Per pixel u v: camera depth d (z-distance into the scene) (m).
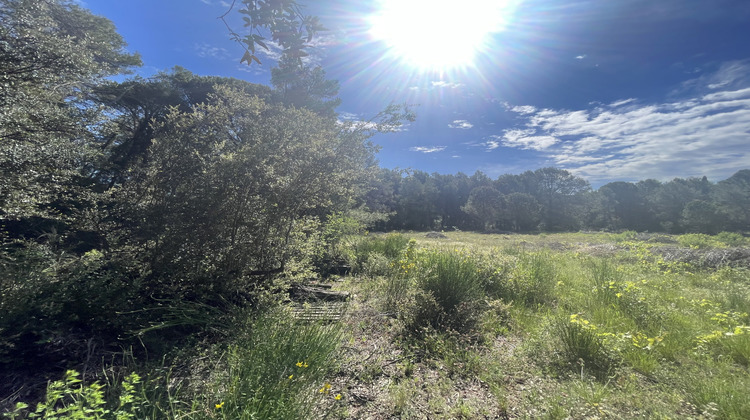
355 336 3.73
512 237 30.98
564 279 6.73
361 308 4.64
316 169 4.60
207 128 4.60
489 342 3.70
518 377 2.98
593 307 4.81
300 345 2.72
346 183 5.49
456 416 2.40
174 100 16.94
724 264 7.95
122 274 3.65
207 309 3.77
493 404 2.56
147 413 1.99
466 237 29.56
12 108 5.27
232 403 1.97
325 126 5.27
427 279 4.73
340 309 4.40
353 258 7.75
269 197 4.30
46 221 7.20
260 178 4.19
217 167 4.09
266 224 4.41
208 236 4.05
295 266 5.02
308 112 5.22
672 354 3.30
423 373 3.03
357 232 10.42
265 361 2.47
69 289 3.09
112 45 13.72
